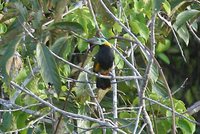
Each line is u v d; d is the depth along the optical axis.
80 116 9.09
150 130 9.15
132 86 12.03
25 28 9.16
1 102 10.52
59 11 9.85
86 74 10.66
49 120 11.20
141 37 10.98
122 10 10.69
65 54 10.41
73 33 9.93
